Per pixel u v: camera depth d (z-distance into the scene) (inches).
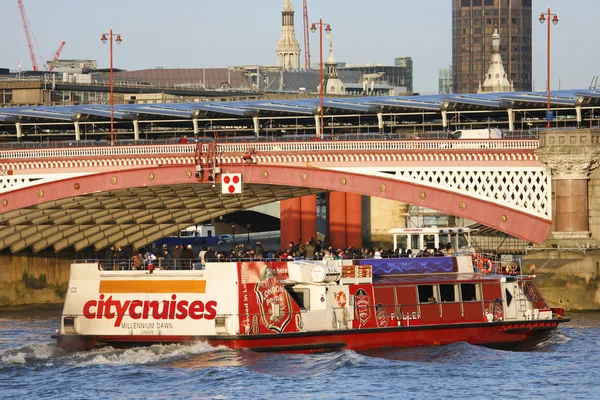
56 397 7445.9
